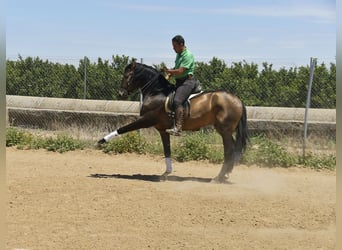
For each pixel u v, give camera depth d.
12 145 16.58
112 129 18.80
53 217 8.69
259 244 7.49
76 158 14.88
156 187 11.16
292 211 9.41
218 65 20.17
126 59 21.58
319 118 17.17
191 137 15.61
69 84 21.86
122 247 7.24
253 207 9.62
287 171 13.84
